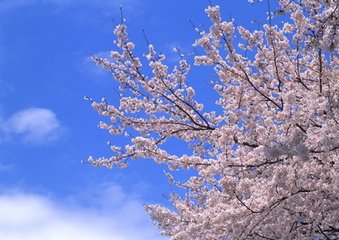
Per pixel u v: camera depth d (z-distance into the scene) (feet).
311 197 24.35
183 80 29.71
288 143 19.22
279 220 24.66
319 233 26.71
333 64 27.76
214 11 24.62
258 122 27.84
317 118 23.54
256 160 23.89
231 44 25.38
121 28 28.91
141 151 28.30
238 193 23.48
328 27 18.61
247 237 24.88
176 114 29.86
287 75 28.58
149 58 29.17
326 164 23.47
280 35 28.35
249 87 27.91
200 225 26.12
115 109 29.84
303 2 25.62
